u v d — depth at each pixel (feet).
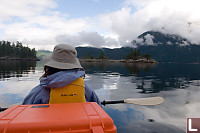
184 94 20.77
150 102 7.80
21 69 64.13
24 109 3.44
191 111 13.37
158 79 39.70
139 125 10.35
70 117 3.07
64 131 2.80
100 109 3.60
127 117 11.76
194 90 24.16
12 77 35.27
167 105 15.16
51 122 2.83
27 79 31.96
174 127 10.11
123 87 25.46
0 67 74.08
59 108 3.58
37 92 4.98
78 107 3.68
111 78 38.60
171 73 65.72
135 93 20.75
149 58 379.96
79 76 4.82
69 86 4.62
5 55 447.01
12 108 3.48
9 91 19.81
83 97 4.87
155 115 12.29
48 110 3.41
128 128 9.88
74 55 5.21
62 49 4.94
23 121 2.79
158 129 9.80
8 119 2.87
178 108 14.19
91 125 2.96
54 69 5.15
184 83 33.14
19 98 16.44
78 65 5.26
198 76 52.95
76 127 2.88
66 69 4.98
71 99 4.60
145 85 28.45
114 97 18.25
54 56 5.06
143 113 12.73
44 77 5.01
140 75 50.11
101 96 18.71
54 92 4.53
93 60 432.25
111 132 3.02
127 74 52.65
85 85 5.49
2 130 2.62
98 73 53.98
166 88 25.71
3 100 15.62
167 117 11.88
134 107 14.33
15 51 480.64
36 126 2.73
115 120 11.19
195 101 16.81
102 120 3.08
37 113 3.21
